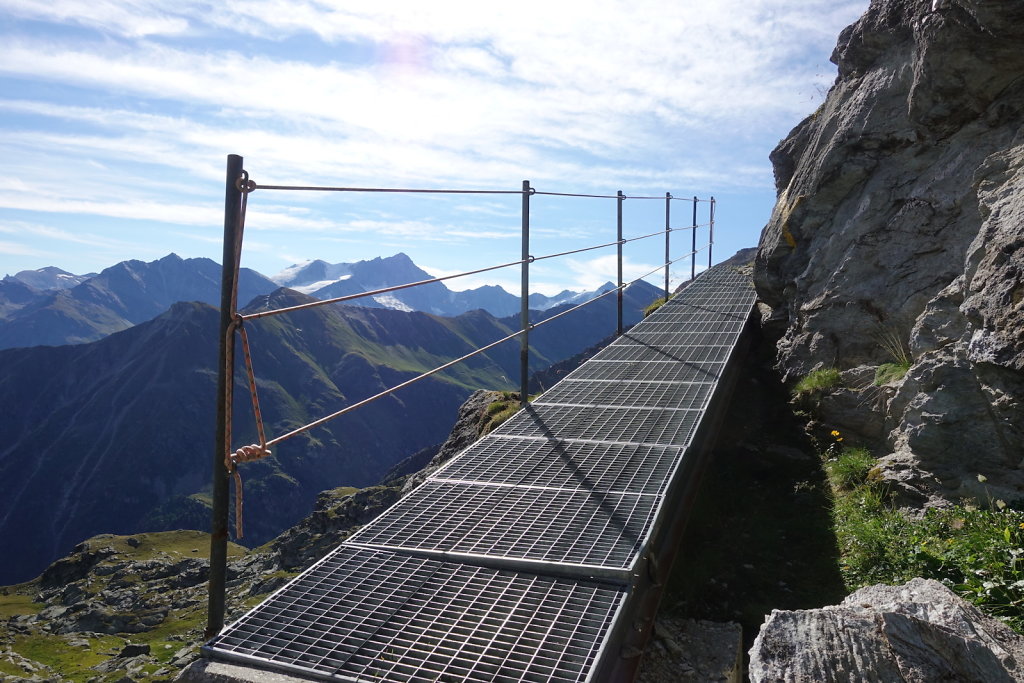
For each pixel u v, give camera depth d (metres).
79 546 84.19
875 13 8.98
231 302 3.42
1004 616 4.01
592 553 4.36
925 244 7.54
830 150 9.16
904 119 8.23
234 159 3.43
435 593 4.09
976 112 7.25
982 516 5.09
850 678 3.00
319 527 53.97
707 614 4.91
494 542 4.62
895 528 5.41
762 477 7.12
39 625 62.56
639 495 5.20
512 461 6.10
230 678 3.41
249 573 52.88
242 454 3.52
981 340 5.20
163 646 48.34
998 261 5.16
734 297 14.12
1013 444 5.39
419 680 3.28
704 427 7.26
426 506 5.32
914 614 3.44
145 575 74.50
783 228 9.84
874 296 7.88
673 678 3.96
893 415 6.70
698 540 5.86
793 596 5.05
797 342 8.98
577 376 8.77
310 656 3.51
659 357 9.44
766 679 3.06
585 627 3.67
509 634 3.63
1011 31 6.06
